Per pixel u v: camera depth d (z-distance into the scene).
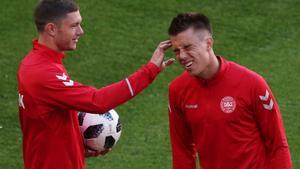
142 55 37.41
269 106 18.14
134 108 32.94
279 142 18.42
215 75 18.14
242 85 18.12
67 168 18.27
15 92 33.72
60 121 18.09
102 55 37.06
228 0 42.78
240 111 18.16
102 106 17.61
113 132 20.12
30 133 18.39
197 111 18.48
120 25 39.75
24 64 18.05
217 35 39.72
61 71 17.86
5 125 31.27
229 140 18.33
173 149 19.72
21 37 38.12
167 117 32.31
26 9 40.34
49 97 17.70
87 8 40.88
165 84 35.03
